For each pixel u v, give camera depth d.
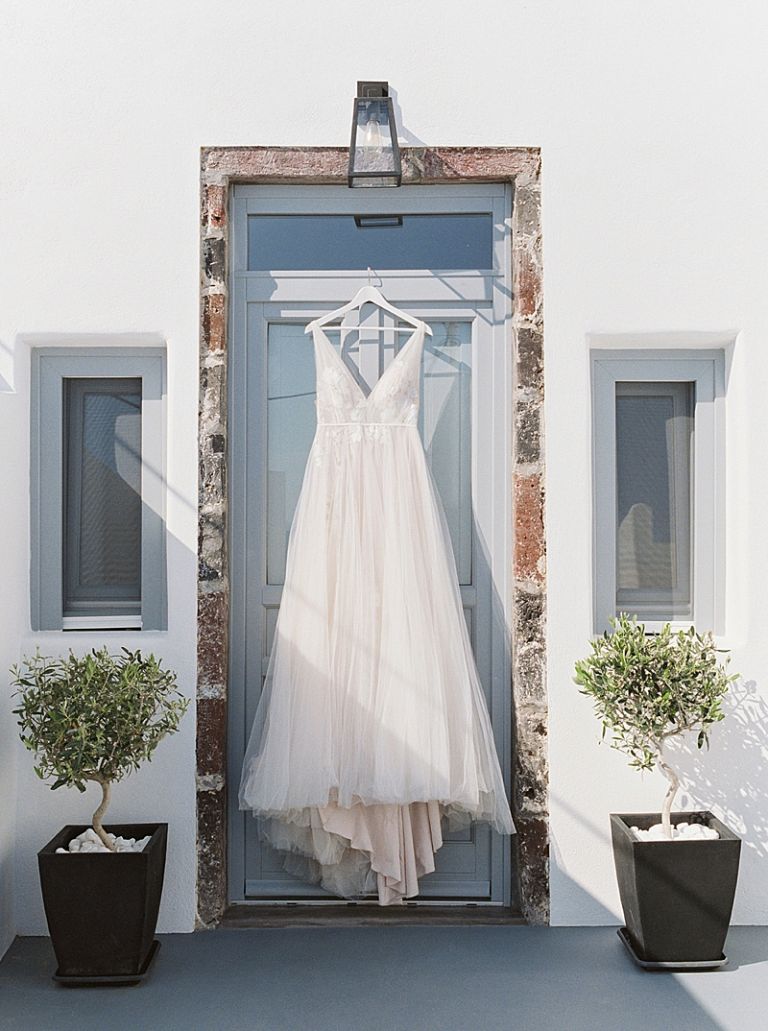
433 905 3.35
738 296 3.30
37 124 3.25
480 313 3.40
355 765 3.09
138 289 3.26
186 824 3.22
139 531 3.40
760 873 3.26
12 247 3.25
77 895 2.80
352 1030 2.58
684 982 2.85
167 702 3.07
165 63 3.27
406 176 3.29
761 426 3.30
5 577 3.11
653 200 3.30
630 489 3.44
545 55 3.30
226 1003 2.72
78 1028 2.59
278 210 3.38
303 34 3.28
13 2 3.26
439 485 3.43
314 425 3.42
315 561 3.17
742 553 3.32
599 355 3.42
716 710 2.92
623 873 3.02
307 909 3.32
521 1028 2.60
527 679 3.27
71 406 3.40
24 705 2.85
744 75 3.32
